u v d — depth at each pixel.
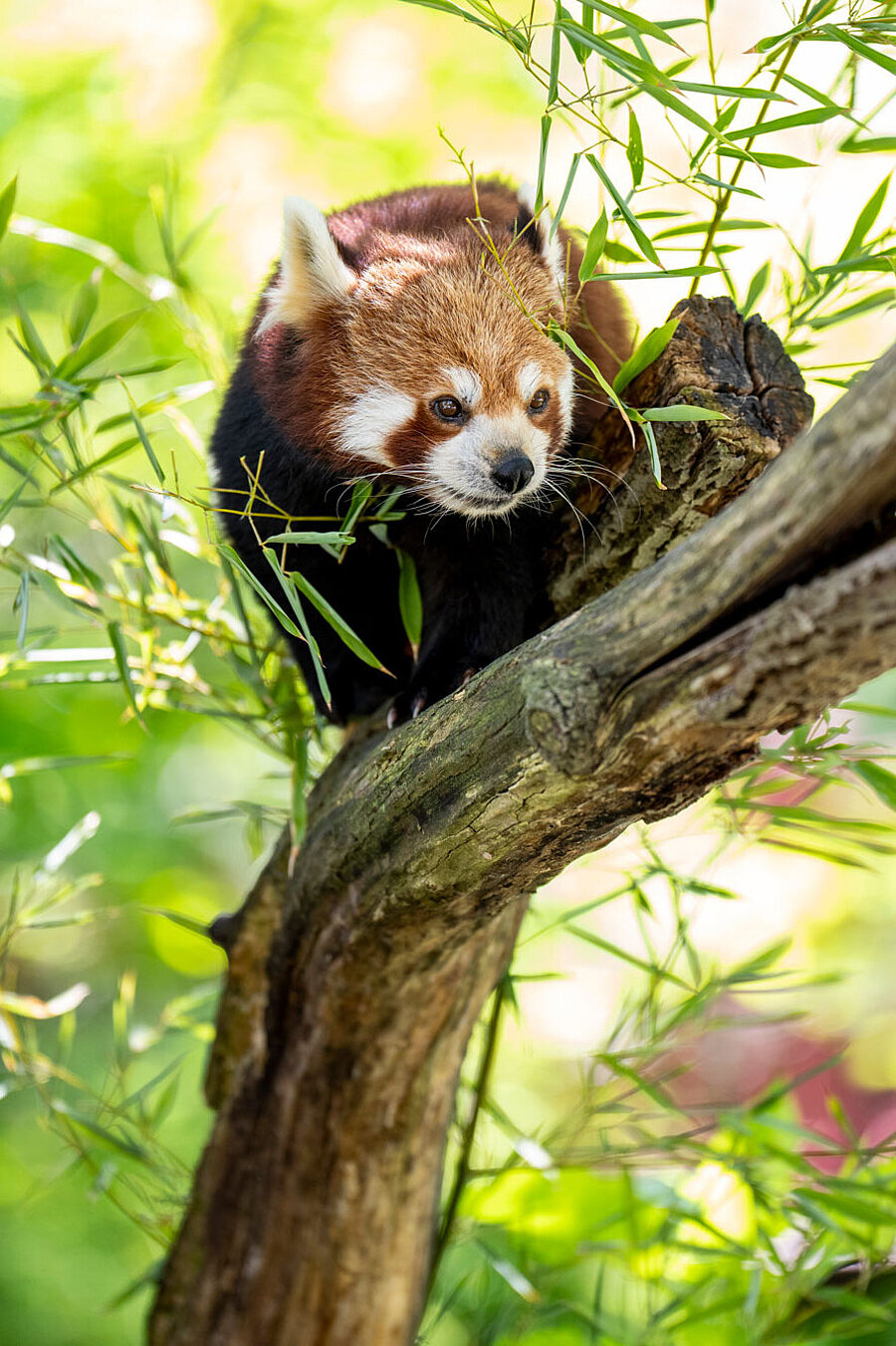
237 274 7.35
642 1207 4.30
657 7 6.86
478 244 3.56
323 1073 3.36
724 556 2.02
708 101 6.08
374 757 2.88
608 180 2.66
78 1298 6.25
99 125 7.11
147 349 6.87
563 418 3.54
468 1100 4.58
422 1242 3.58
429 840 2.67
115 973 8.01
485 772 2.51
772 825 4.04
